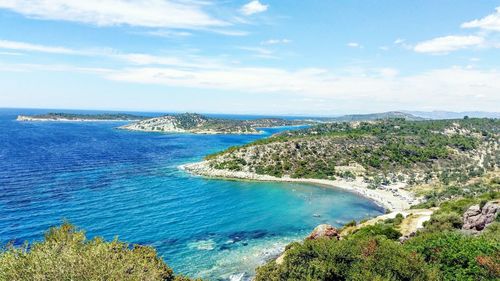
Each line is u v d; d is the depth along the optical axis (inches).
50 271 864.9
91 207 3705.7
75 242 1062.4
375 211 4114.2
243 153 6953.7
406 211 3284.9
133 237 2935.5
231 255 2630.4
